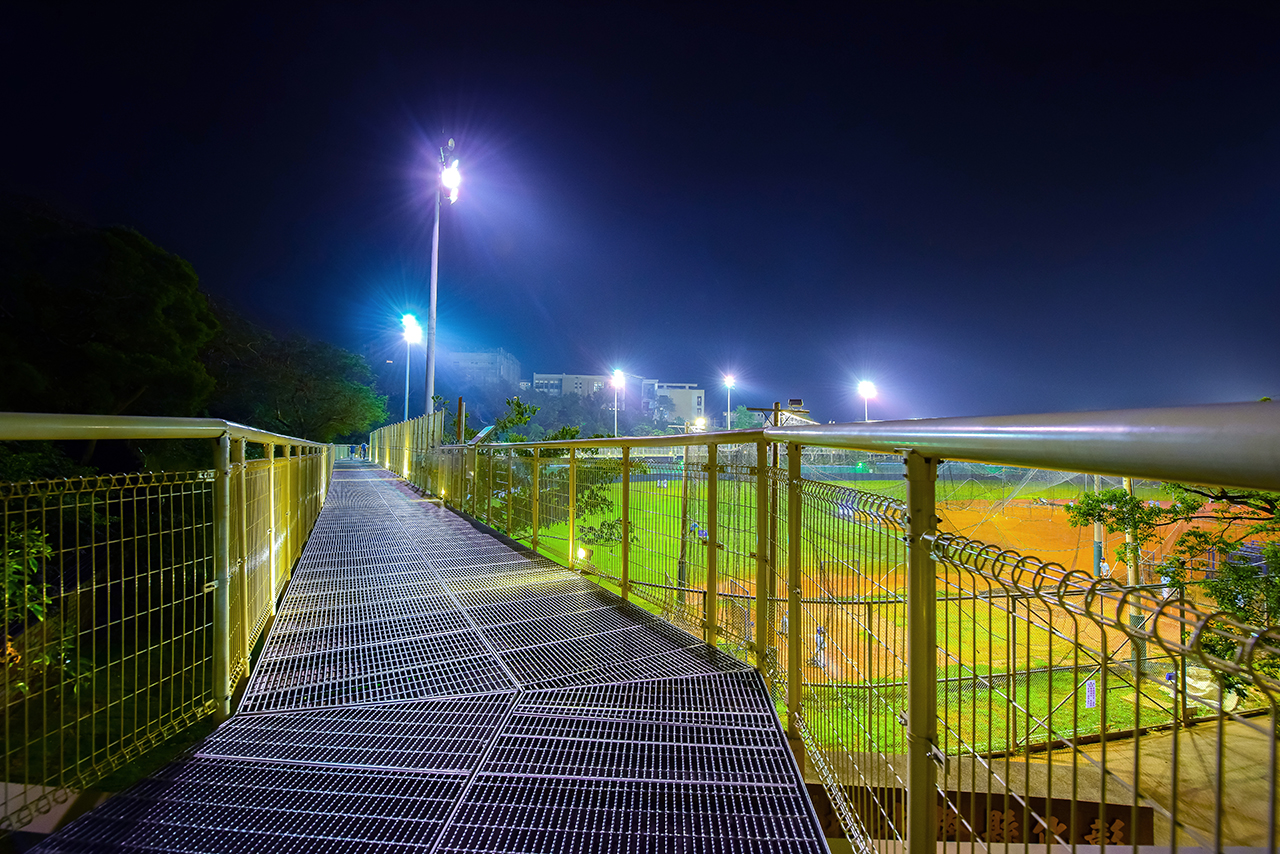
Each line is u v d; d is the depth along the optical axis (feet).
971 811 3.69
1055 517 44.93
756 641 10.07
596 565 17.24
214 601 8.84
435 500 44.55
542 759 7.54
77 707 6.60
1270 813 2.11
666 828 6.19
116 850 5.88
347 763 7.44
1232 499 24.21
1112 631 3.16
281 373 100.01
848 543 6.16
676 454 13.15
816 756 7.43
